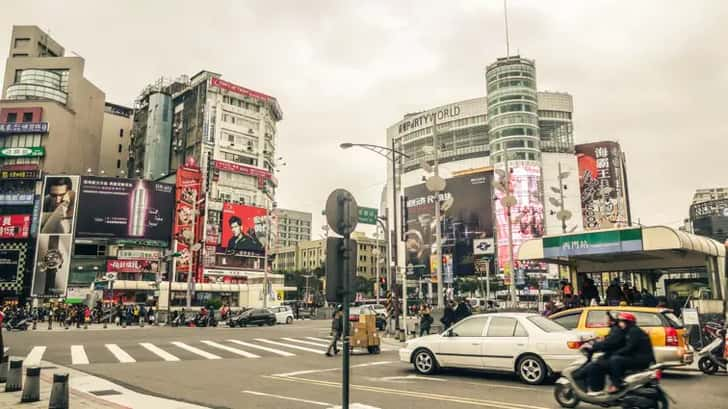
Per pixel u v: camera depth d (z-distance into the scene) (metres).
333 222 6.87
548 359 9.93
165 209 66.75
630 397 7.11
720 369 12.10
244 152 82.31
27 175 66.31
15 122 72.38
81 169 78.81
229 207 71.31
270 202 84.56
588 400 7.51
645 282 26.42
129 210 64.44
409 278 108.88
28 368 8.24
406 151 134.25
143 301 56.53
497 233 99.38
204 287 59.28
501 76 111.19
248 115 84.31
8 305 49.09
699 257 19.62
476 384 10.22
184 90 83.62
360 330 17.20
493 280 95.06
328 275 6.57
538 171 104.00
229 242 70.25
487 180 102.88
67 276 60.84
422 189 113.06
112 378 11.21
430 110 130.50
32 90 73.75
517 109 107.81
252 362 14.43
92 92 82.88
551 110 116.25
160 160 83.62
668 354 10.41
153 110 85.56
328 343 20.95
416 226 112.38
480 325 11.22
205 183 73.00
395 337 24.41
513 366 10.40
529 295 93.00
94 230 62.62
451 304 19.80
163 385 10.26
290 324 41.31
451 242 103.62
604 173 111.50
